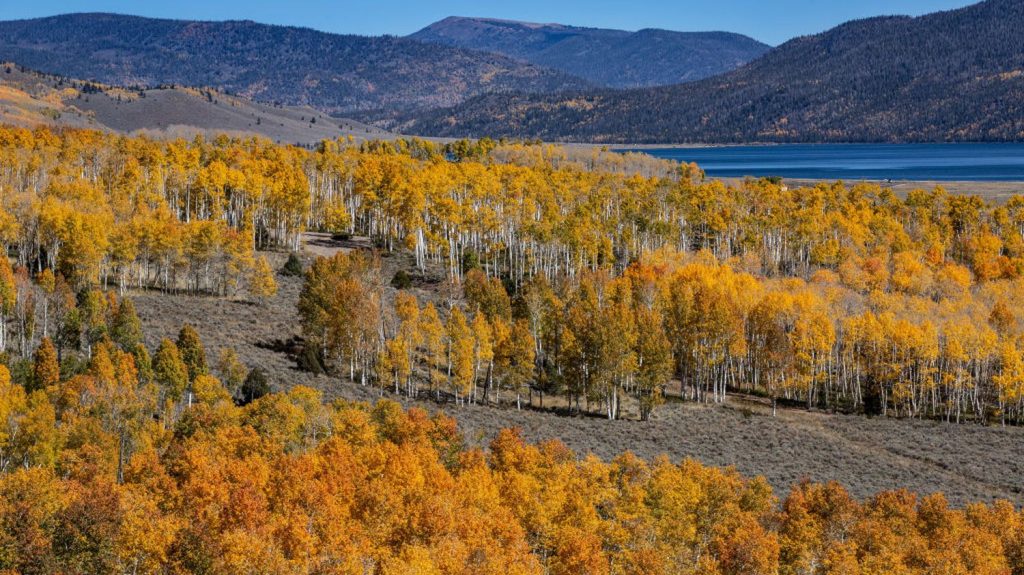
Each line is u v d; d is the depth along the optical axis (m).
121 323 89.06
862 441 94.62
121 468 61.12
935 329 105.62
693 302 111.12
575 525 58.50
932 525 63.16
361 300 100.19
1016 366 100.88
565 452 70.69
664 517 61.72
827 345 106.38
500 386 105.62
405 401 91.81
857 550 58.66
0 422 61.84
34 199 115.44
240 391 84.38
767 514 63.16
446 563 47.00
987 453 91.12
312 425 70.12
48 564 42.94
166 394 79.19
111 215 119.06
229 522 48.66
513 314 118.75
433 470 60.03
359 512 53.75
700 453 85.56
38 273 106.56
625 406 102.94
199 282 123.06
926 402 107.75
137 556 45.97
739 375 115.81
